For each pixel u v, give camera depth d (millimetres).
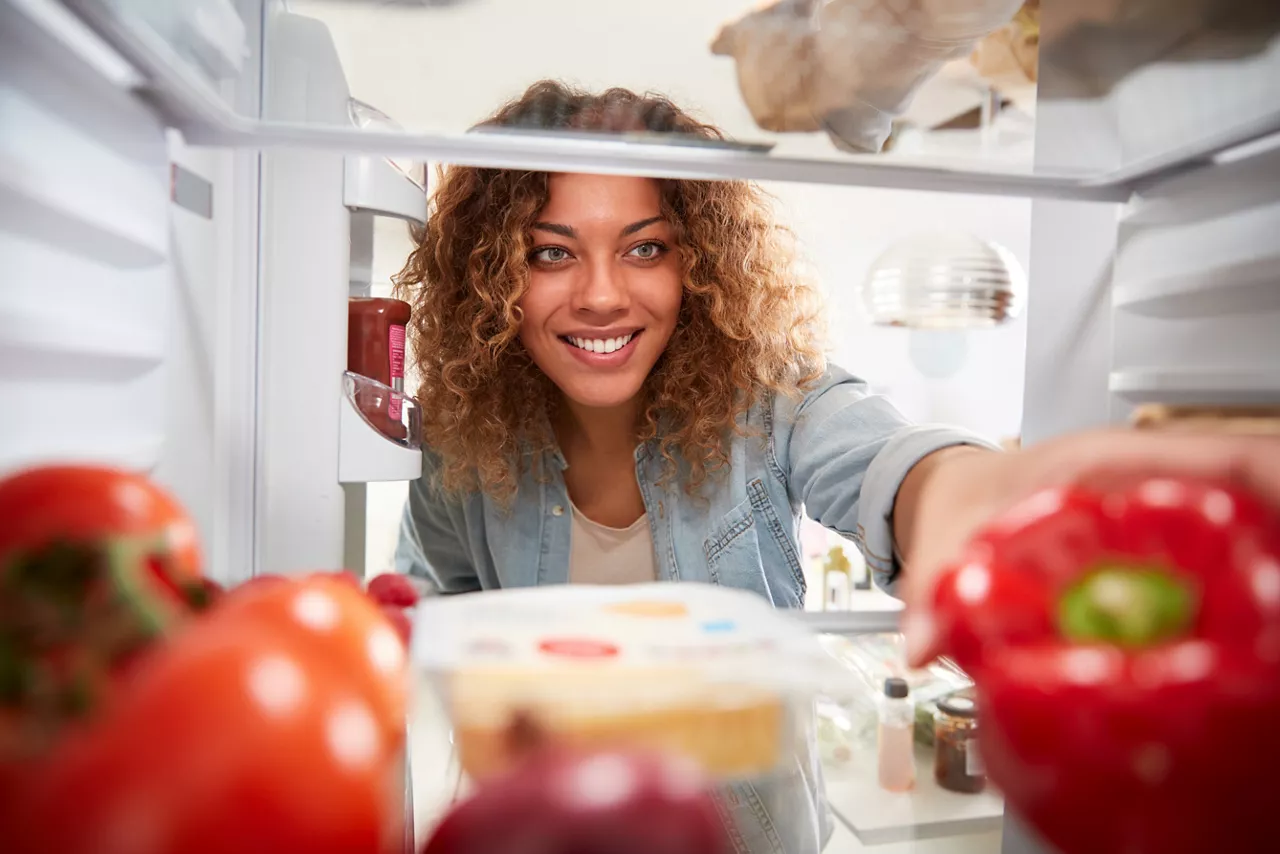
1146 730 294
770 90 542
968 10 490
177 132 563
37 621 276
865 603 2631
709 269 1103
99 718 244
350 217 746
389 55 549
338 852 238
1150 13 516
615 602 498
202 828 220
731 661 397
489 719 365
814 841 590
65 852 215
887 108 556
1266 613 315
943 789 649
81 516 336
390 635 337
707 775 369
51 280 434
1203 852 302
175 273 575
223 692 241
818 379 1143
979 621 357
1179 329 589
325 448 719
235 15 530
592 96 549
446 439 1187
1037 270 714
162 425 558
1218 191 553
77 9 416
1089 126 590
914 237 2207
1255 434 395
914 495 651
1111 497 375
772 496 1157
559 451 1209
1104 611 333
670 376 1156
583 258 1052
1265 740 288
